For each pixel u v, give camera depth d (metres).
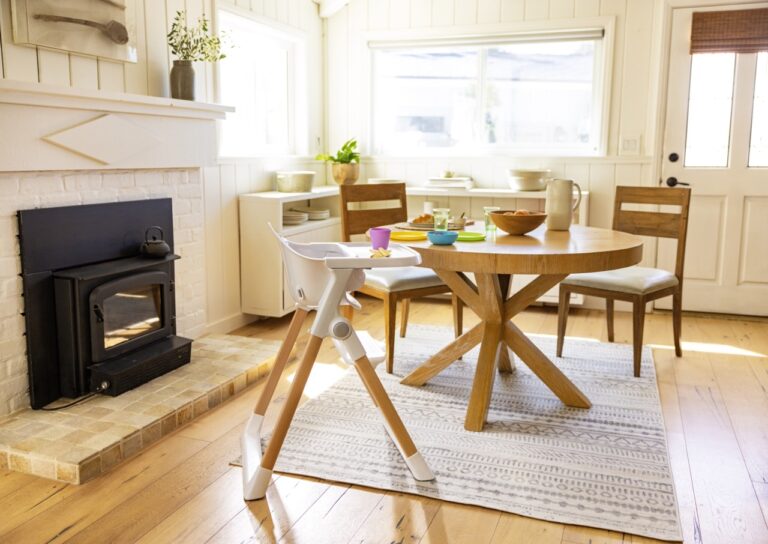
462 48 4.89
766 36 4.20
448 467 2.25
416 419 2.65
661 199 3.47
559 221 2.88
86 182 2.80
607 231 2.89
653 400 2.88
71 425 2.42
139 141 2.98
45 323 2.60
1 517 1.94
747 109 4.31
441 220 2.75
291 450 2.36
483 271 2.30
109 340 2.82
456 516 1.96
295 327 2.35
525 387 3.03
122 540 1.83
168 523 1.91
